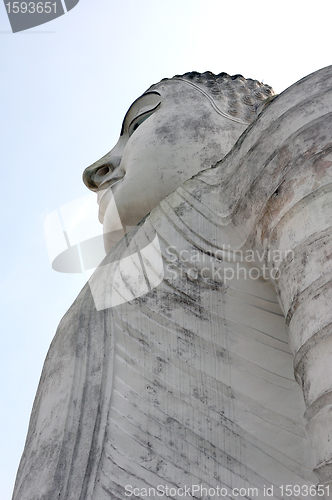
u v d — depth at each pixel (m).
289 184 4.46
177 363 4.83
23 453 5.07
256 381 4.68
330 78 4.68
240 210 4.94
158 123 6.89
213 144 6.63
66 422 4.80
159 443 4.54
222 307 4.96
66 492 4.46
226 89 7.46
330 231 4.13
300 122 4.53
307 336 4.09
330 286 4.02
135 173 6.61
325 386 3.88
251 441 4.45
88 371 5.07
